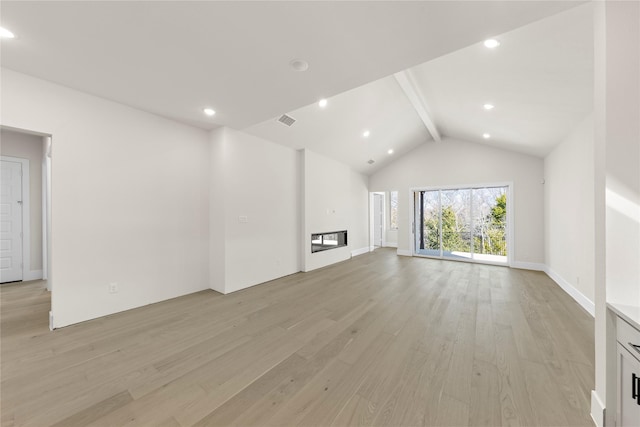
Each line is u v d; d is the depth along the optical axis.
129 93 2.86
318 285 4.36
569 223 3.96
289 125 4.41
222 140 3.95
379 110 4.86
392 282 4.55
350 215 7.11
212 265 4.10
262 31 1.85
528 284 4.44
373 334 2.60
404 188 7.48
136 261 3.30
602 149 1.43
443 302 3.54
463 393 1.73
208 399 1.69
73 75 2.49
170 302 3.51
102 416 1.54
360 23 1.76
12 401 1.66
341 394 1.73
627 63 1.35
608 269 1.39
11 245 4.61
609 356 1.38
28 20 1.74
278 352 2.26
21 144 4.69
